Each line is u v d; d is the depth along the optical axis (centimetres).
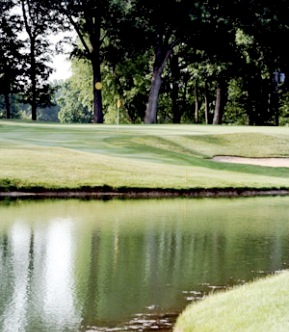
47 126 5306
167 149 4072
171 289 1177
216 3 6081
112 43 6844
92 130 4812
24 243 1559
